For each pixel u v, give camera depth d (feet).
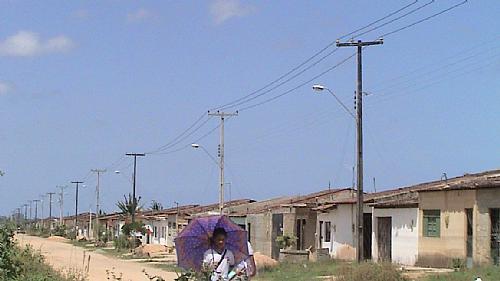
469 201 101.14
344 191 170.81
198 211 250.78
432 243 109.19
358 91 111.65
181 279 38.73
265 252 171.01
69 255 183.62
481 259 98.07
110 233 325.62
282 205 167.94
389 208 122.52
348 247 138.10
